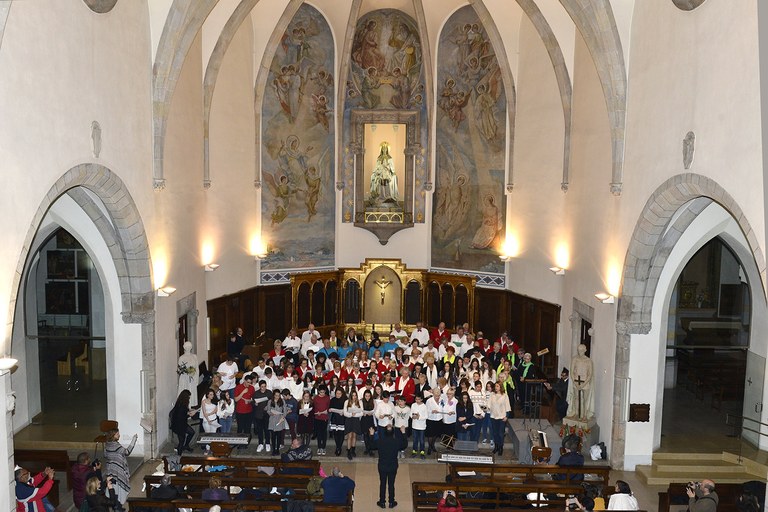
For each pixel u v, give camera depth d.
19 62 11.71
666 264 17.36
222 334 25.27
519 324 26.53
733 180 12.77
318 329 29.66
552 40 22.25
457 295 28.73
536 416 20.34
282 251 28.30
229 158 25.20
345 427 17.73
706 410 21.12
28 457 15.66
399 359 20.58
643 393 17.67
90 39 14.45
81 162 14.06
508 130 26.52
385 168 29.94
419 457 18.05
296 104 27.84
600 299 18.50
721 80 13.23
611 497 13.16
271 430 17.44
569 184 22.78
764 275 11.74
